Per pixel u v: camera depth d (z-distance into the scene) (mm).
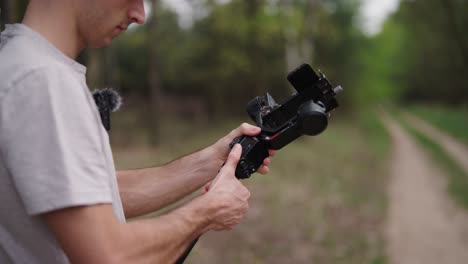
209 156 1416
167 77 24984
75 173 786
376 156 15266
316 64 28922
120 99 1125
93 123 855
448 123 27156
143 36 21938
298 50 19234
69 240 798
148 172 1403
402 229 7164
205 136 17328
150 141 14938
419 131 24797
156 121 14828
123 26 986
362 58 33906
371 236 6668
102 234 808
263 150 1260
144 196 1357
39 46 875
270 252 5695
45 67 819
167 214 974
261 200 7934
